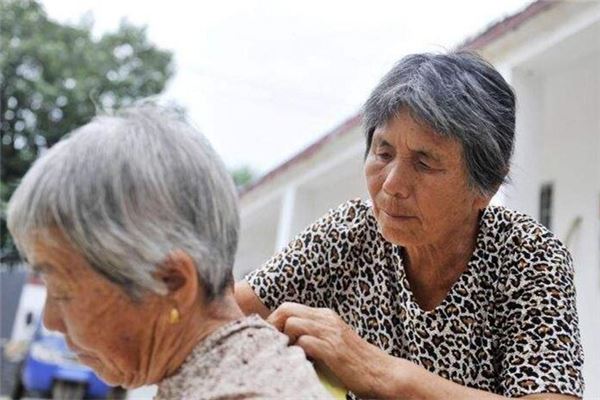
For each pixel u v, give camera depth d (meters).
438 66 1.36
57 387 9.48
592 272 4.54
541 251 1.39
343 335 1.23
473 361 1.42
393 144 1.37
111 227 0.94
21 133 21.41
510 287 1.40
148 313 0.98
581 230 4.67
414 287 1.47
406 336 1.47
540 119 3.93
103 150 0.97
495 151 1.37
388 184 1.37
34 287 11.75
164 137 1.00
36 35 21.42
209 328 1.01
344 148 5.94
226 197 1.03
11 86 21.30
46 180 0.97
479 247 1.44
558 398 1.27
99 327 0.98
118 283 0.96
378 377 1.22
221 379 0.96
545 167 5.04
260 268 1.57
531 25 3.67
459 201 1.38
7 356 10.60
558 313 1.34
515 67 3.93
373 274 1.51
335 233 1.54
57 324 1.02
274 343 1.01
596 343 4.43
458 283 1.43
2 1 21.81
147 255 0.95
